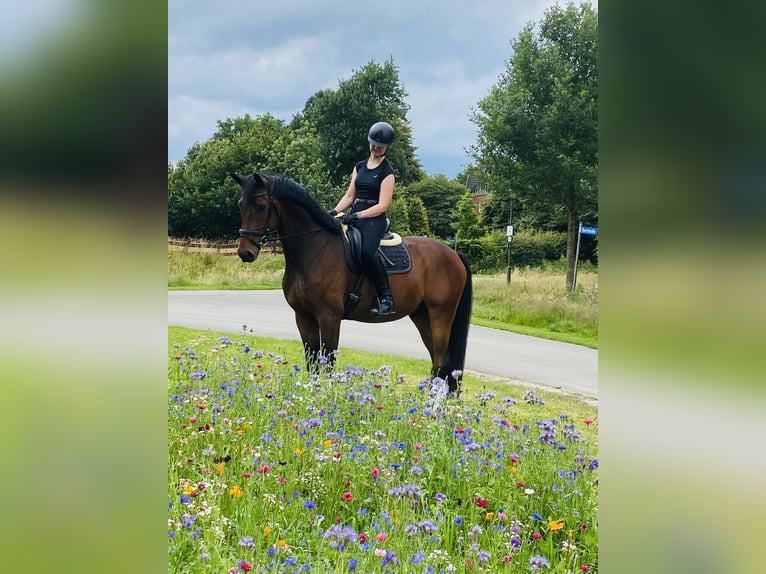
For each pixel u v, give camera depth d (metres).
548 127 14.81
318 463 2.90
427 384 4.30
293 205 4.91
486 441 3.31
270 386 4.20
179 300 13.52
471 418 3.78
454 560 2.17
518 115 15.03
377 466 3.00
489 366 7.77
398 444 3.15
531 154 15.46
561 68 14.94
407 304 5.38
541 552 2.45
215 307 12.44
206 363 4.78
